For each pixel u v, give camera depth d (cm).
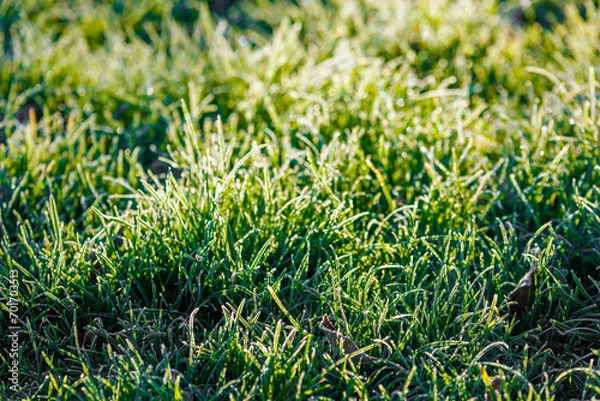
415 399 220
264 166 278
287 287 260
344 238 279
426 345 233
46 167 339
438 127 343
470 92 409
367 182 322
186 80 404
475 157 340
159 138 381
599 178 307
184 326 249
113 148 363
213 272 256
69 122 360
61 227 274
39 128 382
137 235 266
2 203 314
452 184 300
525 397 222
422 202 314
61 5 507
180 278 265
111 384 226
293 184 312
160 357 245
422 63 436
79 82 411
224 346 235
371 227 307
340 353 231
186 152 351
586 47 418
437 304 244
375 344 227
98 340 254
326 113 357
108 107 394
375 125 355
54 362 253
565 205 303
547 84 414
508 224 287
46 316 260
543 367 233
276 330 224
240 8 521
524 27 482
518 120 365
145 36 502
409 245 270
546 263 261
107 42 481
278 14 496
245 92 395
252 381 227
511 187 320
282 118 369
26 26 462
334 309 246
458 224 293
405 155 333
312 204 288
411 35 450
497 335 246
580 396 234
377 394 228
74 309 249
